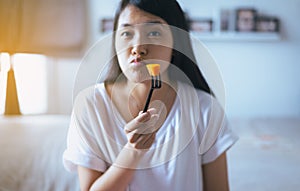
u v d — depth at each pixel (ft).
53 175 3.82
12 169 3.88
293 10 9.75
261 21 9.66
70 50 9.37
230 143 1.81
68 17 9.29
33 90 8.59
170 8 1.62
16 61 8.13
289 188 3.88
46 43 9.07
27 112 8.24
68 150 1.73
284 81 10.00
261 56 9.90
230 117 8.30
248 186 3.89
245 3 9.75
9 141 4.39
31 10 8.75
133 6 1.57
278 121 7.68
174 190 1.68
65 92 9.45
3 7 8.27
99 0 9.66
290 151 5.08
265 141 5.67
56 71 9.38
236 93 10.00
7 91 4.22
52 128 4.98
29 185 3.71
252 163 4.53
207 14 9.71
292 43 9.88
